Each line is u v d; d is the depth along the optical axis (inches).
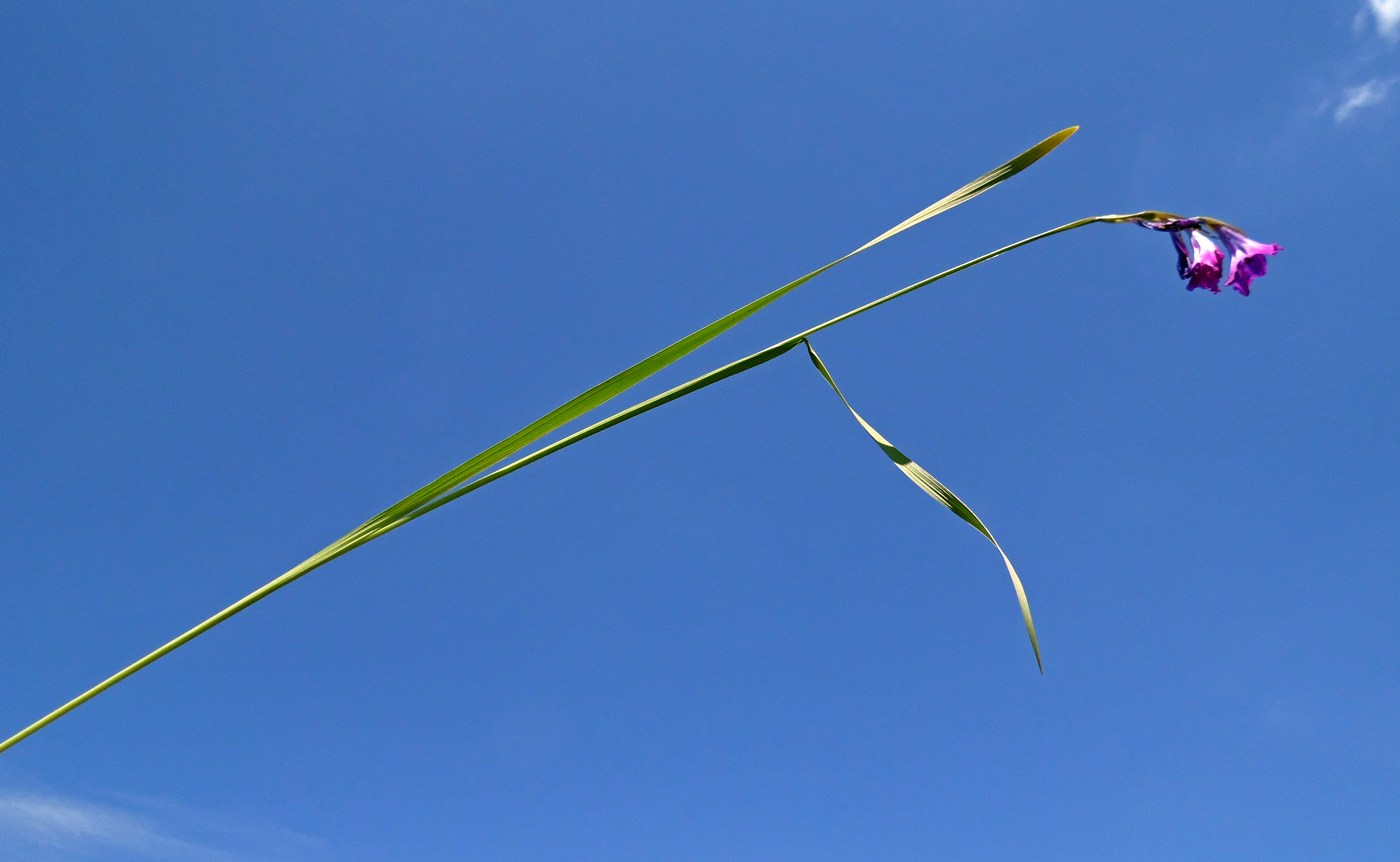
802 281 24.3
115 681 22.9
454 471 23.7
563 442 23.8
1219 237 26.4
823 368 26.6
